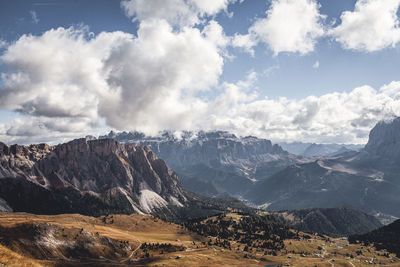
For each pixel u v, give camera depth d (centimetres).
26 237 18412
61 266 17062
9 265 4838
